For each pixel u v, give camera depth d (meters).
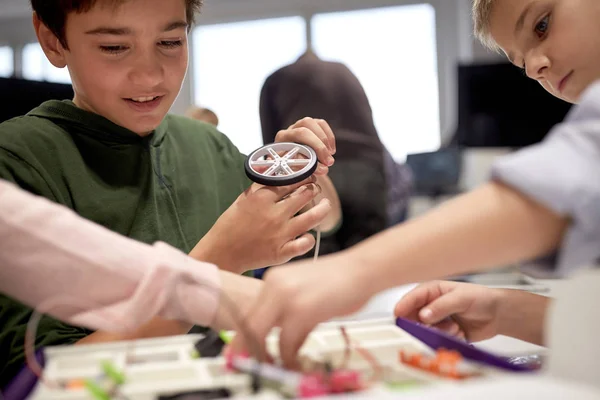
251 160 0.68
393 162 1.12
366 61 3.13
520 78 1.83
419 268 0.42
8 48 3.40
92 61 0.66
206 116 1.88
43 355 0.45
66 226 0.47
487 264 0.42
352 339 0.48
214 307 0.48
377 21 3.12
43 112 0.72
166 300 0.47
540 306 0.60
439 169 1.86
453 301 0.58
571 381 0.40
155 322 0.54
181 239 0.76
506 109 1.86
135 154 0.75
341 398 0.31
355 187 0.94
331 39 3.19
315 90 0.96
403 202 1.16
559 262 0.41
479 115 1.89
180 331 0.56
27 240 0.46
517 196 0.41
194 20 0.77
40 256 0.46
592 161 0.39
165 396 0.39
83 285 0.46
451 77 3.02
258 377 0.40
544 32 0.70
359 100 0.99
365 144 0.97
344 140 0.96
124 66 0.66
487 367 0.41
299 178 0.65
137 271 0.46
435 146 3.03
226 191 0.86
